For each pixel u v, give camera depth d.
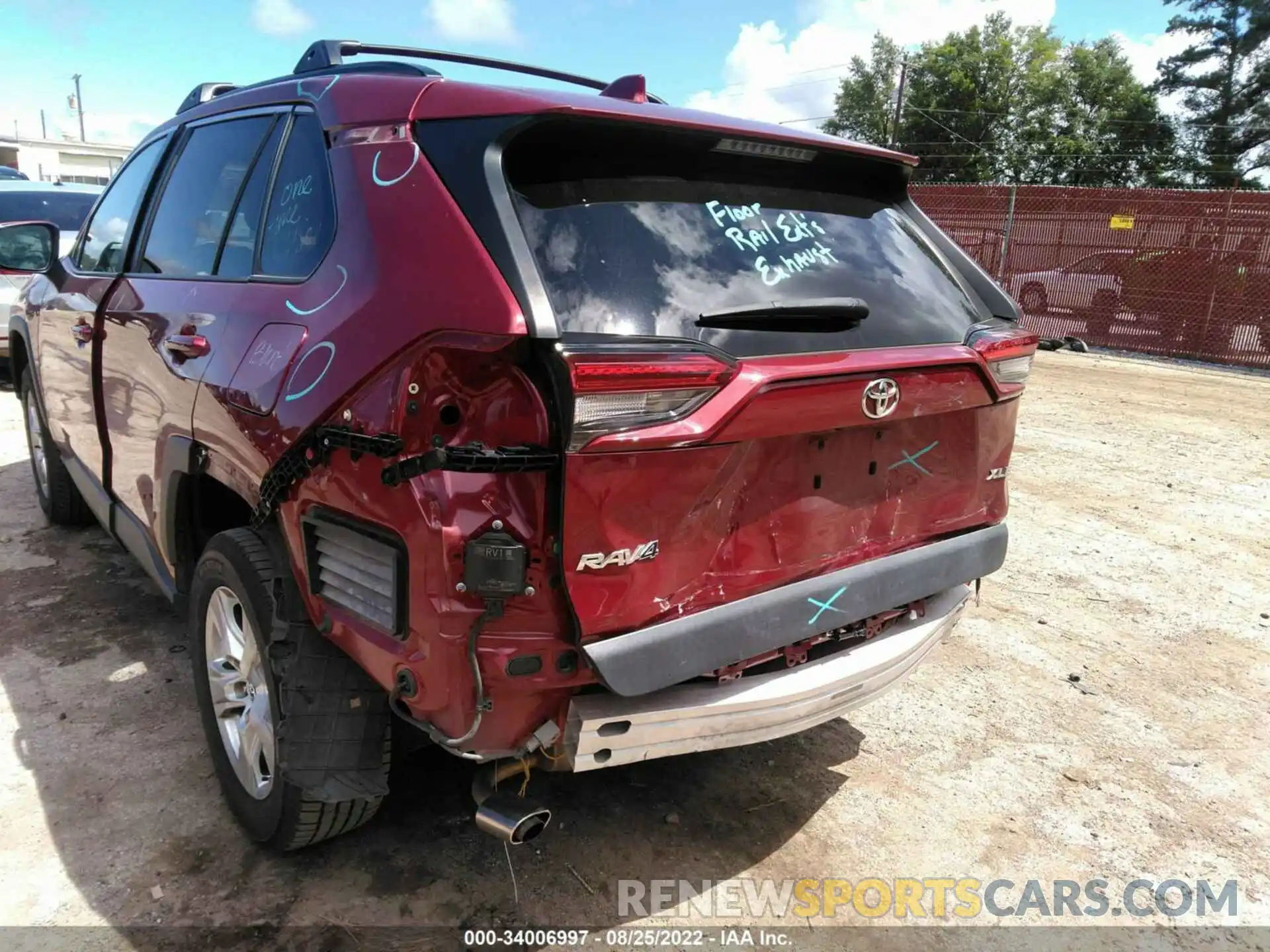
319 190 2.43
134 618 4.01
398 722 2.46
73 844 2.59
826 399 2.18
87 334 3.66
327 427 2.07
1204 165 43.72
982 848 2.82
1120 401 9.79
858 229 2.71
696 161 2.38
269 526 2.46
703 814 2.92
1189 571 5.15
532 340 1.81
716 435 1.98
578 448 1.81
